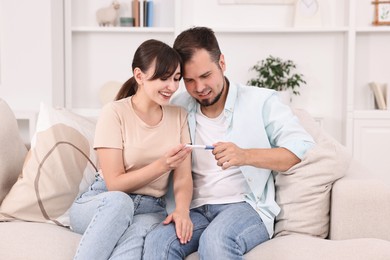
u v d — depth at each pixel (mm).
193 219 2041
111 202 1880
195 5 4648
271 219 2059
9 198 2217
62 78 4543
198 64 2037
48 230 2047
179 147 1957
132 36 4688
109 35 4688
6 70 4281
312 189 2023
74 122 2432
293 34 4645
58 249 1918
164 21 4695
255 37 4648
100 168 2285
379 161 4492
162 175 2100
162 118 2154
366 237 1936
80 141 2377
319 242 1887
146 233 1919
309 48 4648
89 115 4535
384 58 4645
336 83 4660
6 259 1892
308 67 4660
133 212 1952
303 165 2049
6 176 2297
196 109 2229
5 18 4250
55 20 4344
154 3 4676
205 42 2059
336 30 4465
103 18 4574
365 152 4488
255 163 2000
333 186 2008
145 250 1852
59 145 2303
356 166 2285
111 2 4672
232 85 2197
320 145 2066
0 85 4289
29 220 2199
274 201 2098
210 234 1868
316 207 2029
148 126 2107
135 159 2084
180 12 4516
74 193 2273
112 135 2062
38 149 2285
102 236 1826
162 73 2002
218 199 2117
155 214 2096
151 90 2043
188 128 2209
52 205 2225
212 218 2102
